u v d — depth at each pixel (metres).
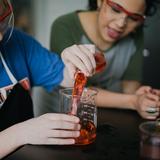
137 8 0.79
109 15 0.82
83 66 0.57
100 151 0.49
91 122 0.53
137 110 0.68
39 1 1.29
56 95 0.96
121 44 0.92
